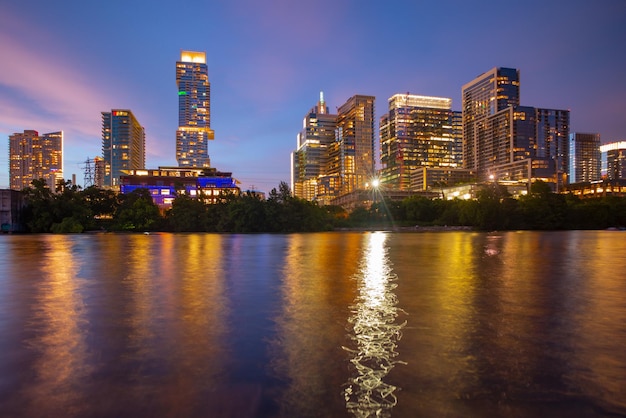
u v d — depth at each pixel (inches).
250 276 685.3
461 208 4224.9
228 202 3759.8
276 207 3577.8
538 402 210.5
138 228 3769.7
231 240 2059.5
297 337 326.0
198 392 222.8
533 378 241.9
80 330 348.2
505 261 925.8
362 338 322.7
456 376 244.8
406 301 467.8
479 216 3841.0
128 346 303.9
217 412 199.0
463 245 1560.0
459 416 195.3
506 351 290.5
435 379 240.1
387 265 848.3
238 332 341.4
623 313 406.6
